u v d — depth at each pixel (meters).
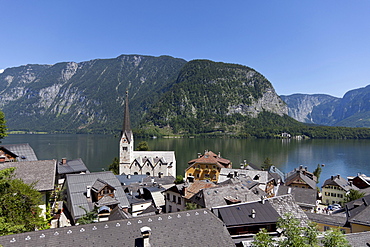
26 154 63.66
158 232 25.48
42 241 21.95
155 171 108.50
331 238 21.31
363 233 28.33
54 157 178.38
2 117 63.91
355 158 190.00
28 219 30.38
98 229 24.20
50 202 49.94
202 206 45.81
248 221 32.84
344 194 91.12
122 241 23.59
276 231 33.50
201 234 26.61
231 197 48.19
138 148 172.00
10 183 30.84
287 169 151.25
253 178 78.06
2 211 28.80
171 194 58.34
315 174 130.62
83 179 52.41
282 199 39.47
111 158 175.12
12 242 21.20
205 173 99.88
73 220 45.28
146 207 60.53
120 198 50.94
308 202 75.25
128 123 110.75
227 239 26.94
